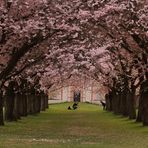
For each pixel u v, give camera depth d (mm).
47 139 42250
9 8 43094
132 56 64250
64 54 51344
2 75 48500
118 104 114562
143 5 50156
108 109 148125
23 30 43375
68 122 82562
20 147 32094
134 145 37562
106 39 56375
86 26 46531
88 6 44312
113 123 79188
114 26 53969
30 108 109062
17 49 48250
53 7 43656
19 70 56938
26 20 44250
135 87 88375
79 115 116625
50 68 62531
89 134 52906
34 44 47500
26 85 89438
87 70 58312
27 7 43094
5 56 50469
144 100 67375
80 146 34062
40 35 45625
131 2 47438
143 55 61312
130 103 89438
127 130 60969
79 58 51875
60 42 50156
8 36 45438
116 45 59312
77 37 47969
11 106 76688
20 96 91500
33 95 109688
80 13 43500
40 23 43312
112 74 86688
